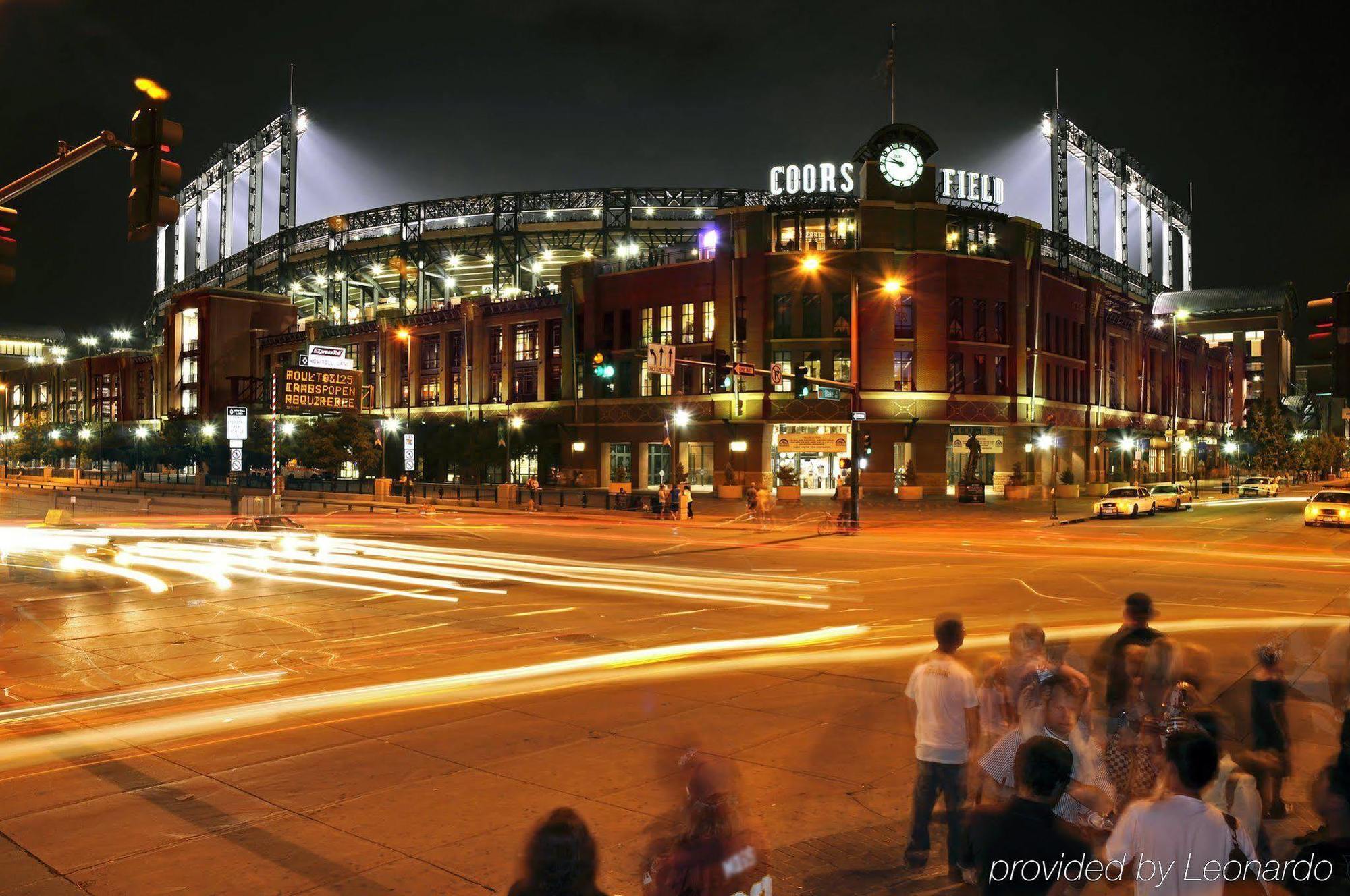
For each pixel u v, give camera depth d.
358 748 9.05
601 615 17.45
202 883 6.06
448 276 108.69
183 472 109.88
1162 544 32.69
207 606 18.67
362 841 6.74
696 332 65.19
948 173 69.75
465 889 5.96
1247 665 12.18
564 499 56.03
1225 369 116.25
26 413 138.38
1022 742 5.61
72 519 46.19
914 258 60.34
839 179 72.31
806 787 7.79
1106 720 7.72
